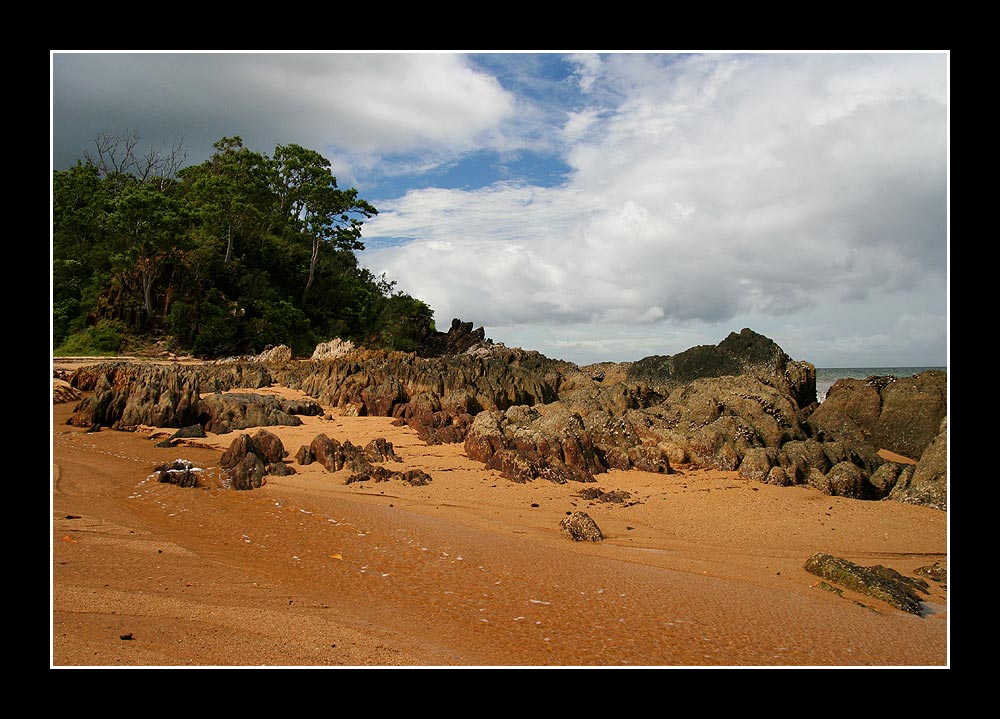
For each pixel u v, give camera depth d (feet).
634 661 25.11
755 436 68.33
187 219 203.82
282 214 276.41
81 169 247.09
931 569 39.19
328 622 26.96
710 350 121.80
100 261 211.00
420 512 50.70
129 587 29.37
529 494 57.36
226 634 24.94
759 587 35.47
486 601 31.42
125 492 52.08
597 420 72.74
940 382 78.38
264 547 39.58
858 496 57.11
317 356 165.27
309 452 64.80
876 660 26.22
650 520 51.29
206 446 71.82
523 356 173.58
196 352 190.60
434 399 95.86
